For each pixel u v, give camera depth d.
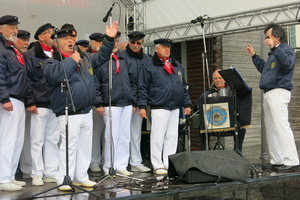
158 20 7.79
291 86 5.50
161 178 5.12
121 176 5.11
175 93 5.69
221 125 5.68
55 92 4.45
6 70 4.57
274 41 5.45
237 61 8.70
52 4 6.93
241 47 8.76
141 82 5.66
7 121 4.58
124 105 5.47
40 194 4.23
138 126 5.99
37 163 5.05
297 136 9.09
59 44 4.49
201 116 5.73
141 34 5.72
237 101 5.80
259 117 8.96
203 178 4.76
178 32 7.54
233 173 4.82
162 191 4.34
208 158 4.86
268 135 5.83
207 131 5.70
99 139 6.02
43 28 5.20
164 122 5.66
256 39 8.95
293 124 9.08
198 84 8.70
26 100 5.00
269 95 5.52
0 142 4.56
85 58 4.67
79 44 5.96
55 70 4.29
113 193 4.28
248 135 8.77
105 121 5.44
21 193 4.36
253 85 8.91
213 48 8.55
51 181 5.21
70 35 4.49
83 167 4.66
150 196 4.25
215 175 4.75
